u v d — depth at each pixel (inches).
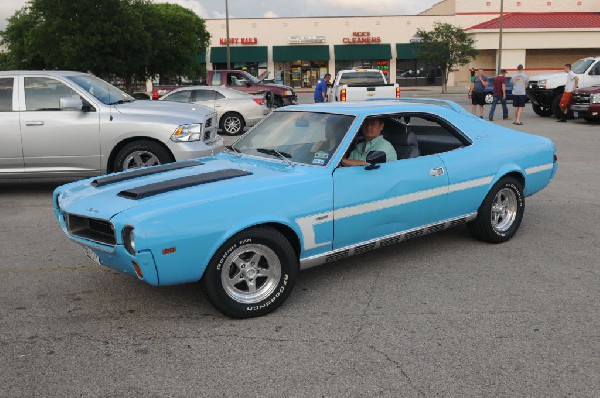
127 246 143.0
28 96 319.6
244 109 663.8
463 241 229.0
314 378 127.7
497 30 1743.4
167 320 161.0
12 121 313.7
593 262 201.8
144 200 150.9
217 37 1878.7
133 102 345.1
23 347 145.6
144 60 1072.2
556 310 161.9
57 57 1021.8
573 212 273.0
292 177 165.6
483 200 212.8
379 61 1910.7
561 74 760.3
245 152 195.8
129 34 1017.5
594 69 745.6
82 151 319.3
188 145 321.1
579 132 597.9
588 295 172.6
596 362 132.6
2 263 213.9
